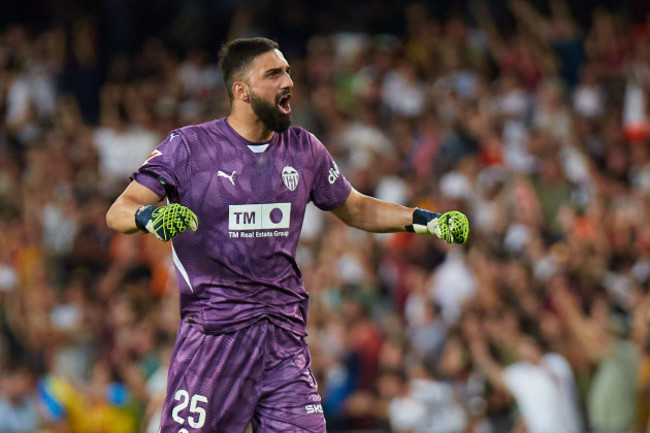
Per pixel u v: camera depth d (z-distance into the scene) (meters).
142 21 60.44
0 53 55.09
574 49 48.06
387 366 30.67
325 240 39.06
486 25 51.19
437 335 32.31
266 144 14.88
